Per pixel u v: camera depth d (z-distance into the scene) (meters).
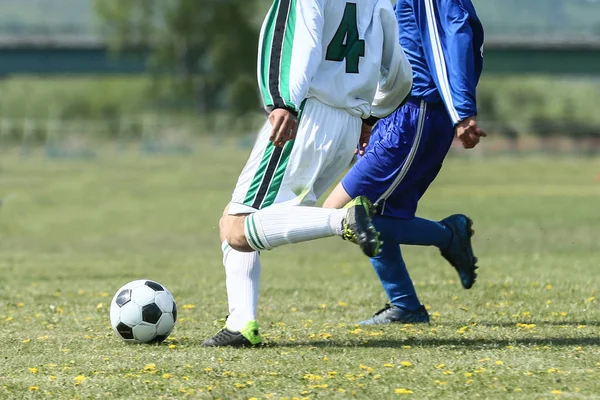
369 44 18.61
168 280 35.47
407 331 20.94
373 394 14.15
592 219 65.31
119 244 57.97
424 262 41.22
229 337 18.77
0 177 124.75
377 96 20.20
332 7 17.98
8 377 15.98
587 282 30.94
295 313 25.14
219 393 14.35
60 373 16.25
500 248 48.84
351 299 28.19
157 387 14.86
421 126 21.67
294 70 17.25
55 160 167.88
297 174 17.77
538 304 25.67
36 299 29.39
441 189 101.38
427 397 13.93
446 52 20.95
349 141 18.41
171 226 68.94
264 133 17.89
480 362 16.47
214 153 185.12
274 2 17.77
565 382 14.73
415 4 21.50
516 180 118.38
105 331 21.98
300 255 48.12
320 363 16.69
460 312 24.58
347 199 22.14
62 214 79.12
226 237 18.14
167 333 19.97
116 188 107.38
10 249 54.88
